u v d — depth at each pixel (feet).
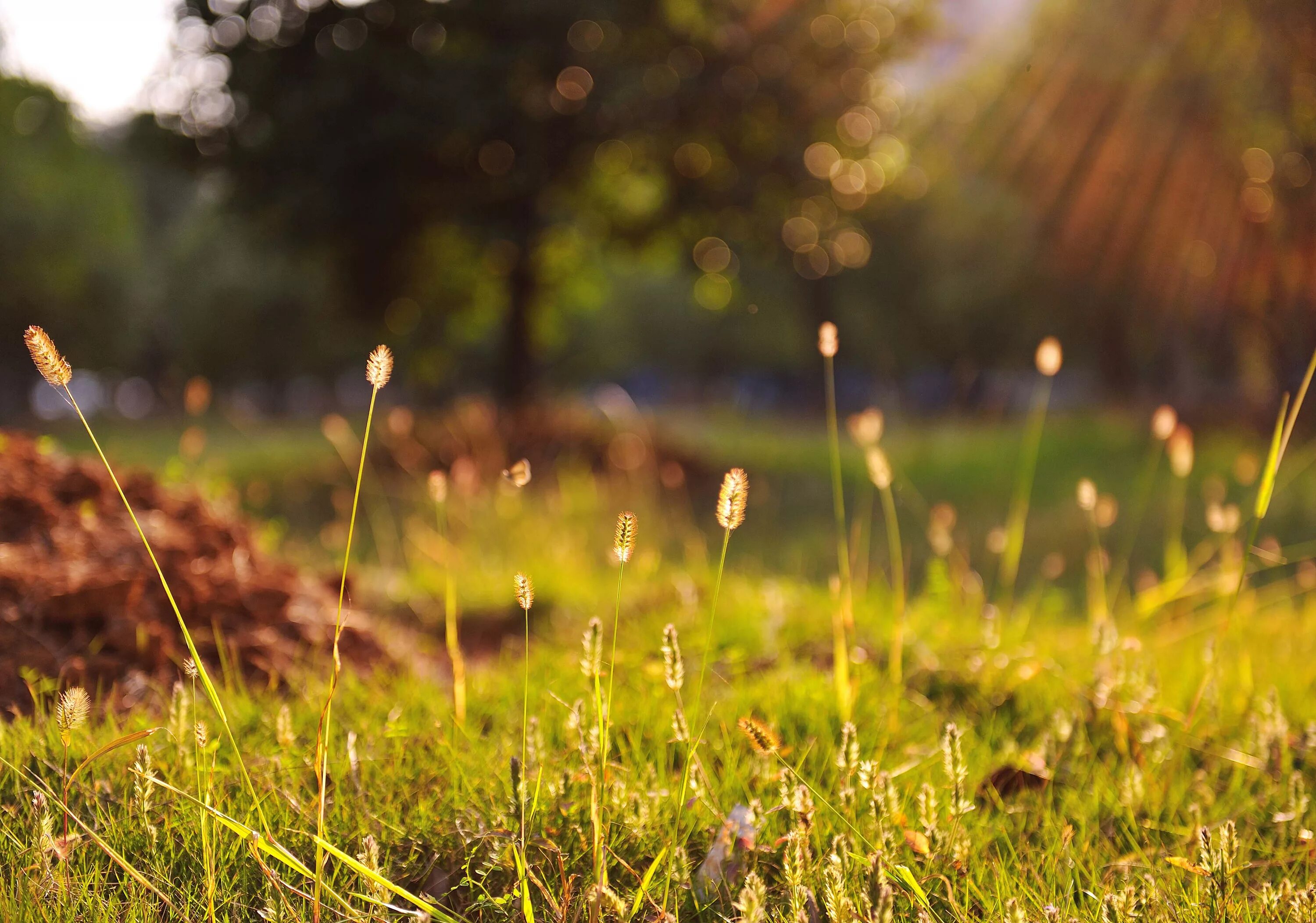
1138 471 44.98
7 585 10.16
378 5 41.81
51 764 7.36
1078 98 60.90
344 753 8.17
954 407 73.92
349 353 124.77
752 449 57.88
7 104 91.50
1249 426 60.03
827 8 47.88
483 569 19.95
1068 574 26.22
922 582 23.57
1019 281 93.91
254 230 49.80
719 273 57.62
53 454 14.05
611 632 13.76
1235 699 10.59
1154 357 92.99
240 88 42.65
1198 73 52.75
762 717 9.49
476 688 10.42
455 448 43.09
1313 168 51.55
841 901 5.53
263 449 59.82
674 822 7.14
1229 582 14.92
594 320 138.62
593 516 26.30
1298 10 46.78
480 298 58.44
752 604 14.57
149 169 110.93
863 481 45.09
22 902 5.83
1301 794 8.12
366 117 41.19
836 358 129.59
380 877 5.54
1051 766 8.71
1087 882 6.93
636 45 45.50
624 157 49.47
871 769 7.01
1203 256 64.44
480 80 41.09
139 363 125.59
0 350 106.22
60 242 94.32
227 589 11.50
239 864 6.52
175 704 7.36
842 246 57.93
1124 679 9.75
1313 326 61.11
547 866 6.50
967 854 6.81
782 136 47.88
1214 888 6.17
